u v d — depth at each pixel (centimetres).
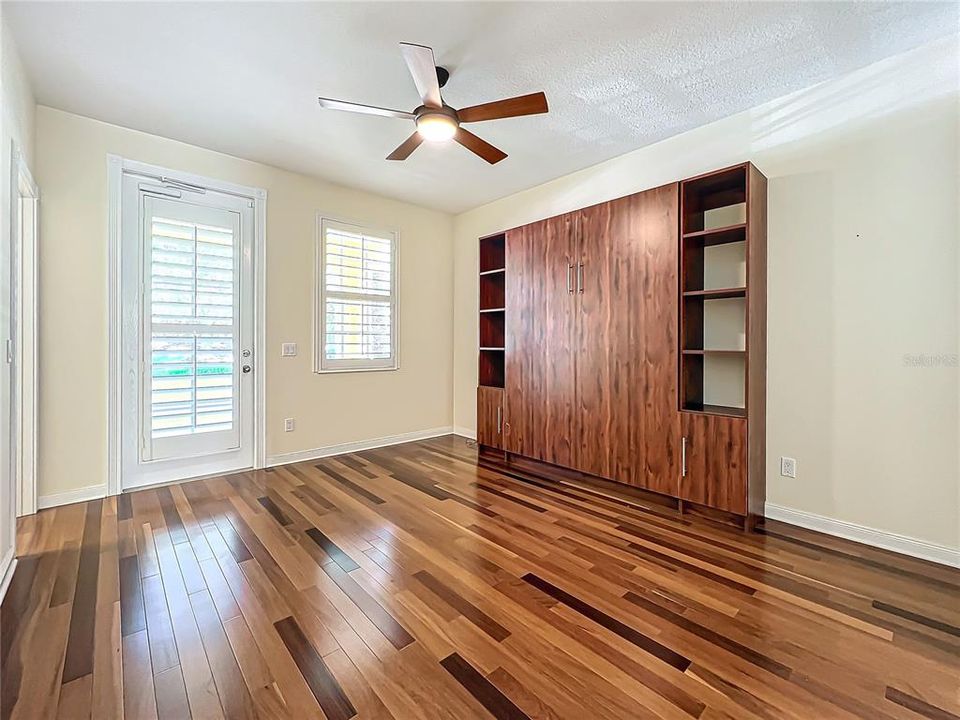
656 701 136
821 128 259
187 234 344
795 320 269
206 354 355
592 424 331
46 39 221
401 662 153
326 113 294
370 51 232
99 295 306
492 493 323
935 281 225
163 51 232
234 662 152
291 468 383
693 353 278
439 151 352
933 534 225
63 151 292
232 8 201
